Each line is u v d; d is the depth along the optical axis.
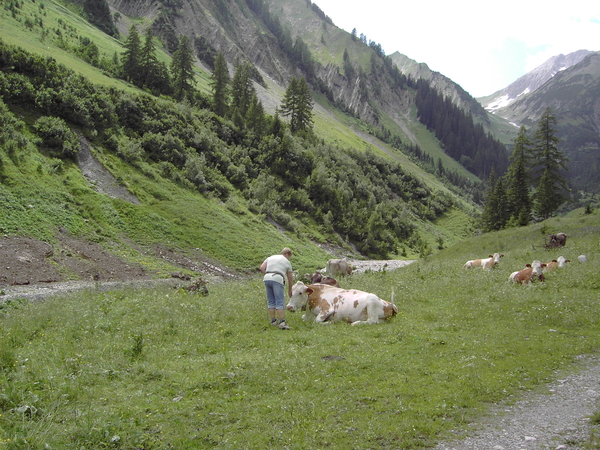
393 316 11.09
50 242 29.83
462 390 5.82
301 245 60.03
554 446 4.36
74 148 44.12
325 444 4.36
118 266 30.97
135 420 4.71
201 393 5.66
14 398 5.06
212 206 53.19
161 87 96.56
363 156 127.06
